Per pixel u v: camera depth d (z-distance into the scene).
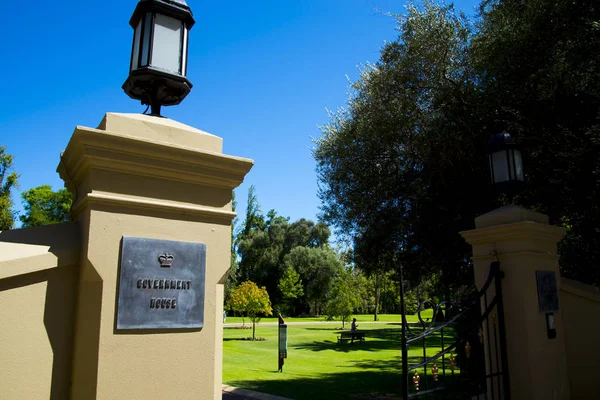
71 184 2.74
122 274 2.33
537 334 4.06
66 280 2.34
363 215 10.42
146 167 2.48
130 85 2.85
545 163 6.55
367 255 10.80
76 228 2.49
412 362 13.44
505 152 4.54
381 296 47.53
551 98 6.44
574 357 4.61
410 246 9.95
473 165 8.09
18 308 2.17
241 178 2.84
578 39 6.08
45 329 2.24
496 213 4.50
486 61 7.64
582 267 6.43
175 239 2.55
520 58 7.05
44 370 2.20
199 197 2.70
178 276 2.52
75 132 2.28
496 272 4.25
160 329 2.42
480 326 4.41
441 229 9.11
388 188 9.79
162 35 2.81
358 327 32.22
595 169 5.43
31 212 35.59
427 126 8.64
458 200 8.85
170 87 2.82
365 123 9.72
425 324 3.95
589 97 6.27
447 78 8.42
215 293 2.67
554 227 4.44
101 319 2.25
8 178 24.55
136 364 2.32
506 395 4.03
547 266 4.39
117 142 2.37
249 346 19.20
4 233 2.28
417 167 9.45
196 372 2.51
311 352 17.12
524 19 7.00
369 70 10.99
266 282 48.81
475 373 4.62
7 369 2.11
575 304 4.73
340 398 8.27
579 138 5.83
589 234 6.18
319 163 11.67
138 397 2.29
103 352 2.23
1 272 2.09
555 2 6.37
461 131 8.16
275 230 50.69
